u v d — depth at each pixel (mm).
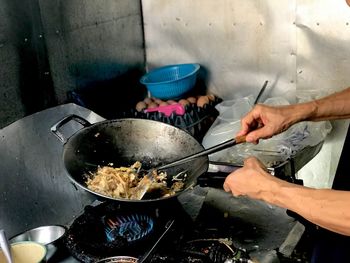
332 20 1998
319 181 2281
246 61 2244
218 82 2357
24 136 1604
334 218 978
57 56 1912
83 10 2016
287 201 1059
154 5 2357
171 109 2121
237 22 2193
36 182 1631
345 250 1325
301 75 2146
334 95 1499
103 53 2188
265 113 1417
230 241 1303
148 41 2457
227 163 1654
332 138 2164
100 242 1260
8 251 1143
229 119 2066
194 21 2299
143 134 1546
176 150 1499
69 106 1728
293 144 1829
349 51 2014
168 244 1265
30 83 1806
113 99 2312
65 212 1700
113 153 1515
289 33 2100
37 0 1769
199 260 1211
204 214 1459
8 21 1667
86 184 1377
